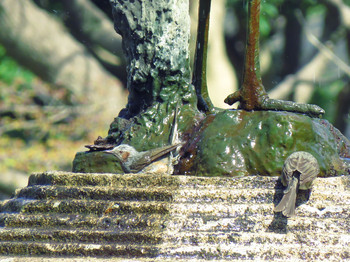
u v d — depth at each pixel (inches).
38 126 992.2
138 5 482.9
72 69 994.1
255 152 431.2
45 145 997.2
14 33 959.0
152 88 485.7
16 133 1005.8
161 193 397.7
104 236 381.7
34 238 393.7
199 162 440.1
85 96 1005.2
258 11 458.6
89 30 992.9
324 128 454.0
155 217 385.7
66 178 429.7
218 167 431.5
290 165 388.2
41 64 986.1
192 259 361.1
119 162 456.4
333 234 372.5
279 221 377.4
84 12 981.2
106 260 363.6
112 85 1019.3
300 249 361.1
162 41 479.8
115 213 395.5
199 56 504.4
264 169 426.9
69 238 387.2
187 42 490.6
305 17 1055.6
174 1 481.4
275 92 1050.1
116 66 1029.2
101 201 403.2
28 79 994.1
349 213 384.8
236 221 378.9
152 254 366.0
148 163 448.1
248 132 437.7
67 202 408.2
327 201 392.5
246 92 455.2
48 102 1006.4
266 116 439.5
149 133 472.1
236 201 393.4
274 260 358.0
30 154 980.6
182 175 433.1
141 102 500.4
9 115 1027.3
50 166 983.6
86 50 1007.6
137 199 401.1
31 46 972.6
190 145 453.4
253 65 456.4
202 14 504.1
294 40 1071.0
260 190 394.9
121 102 1019.3
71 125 1002.7
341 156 478.6
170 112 477.1
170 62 478.3
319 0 1047.0
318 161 428.5
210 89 997.2
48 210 411.2
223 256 361.1
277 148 427.8
